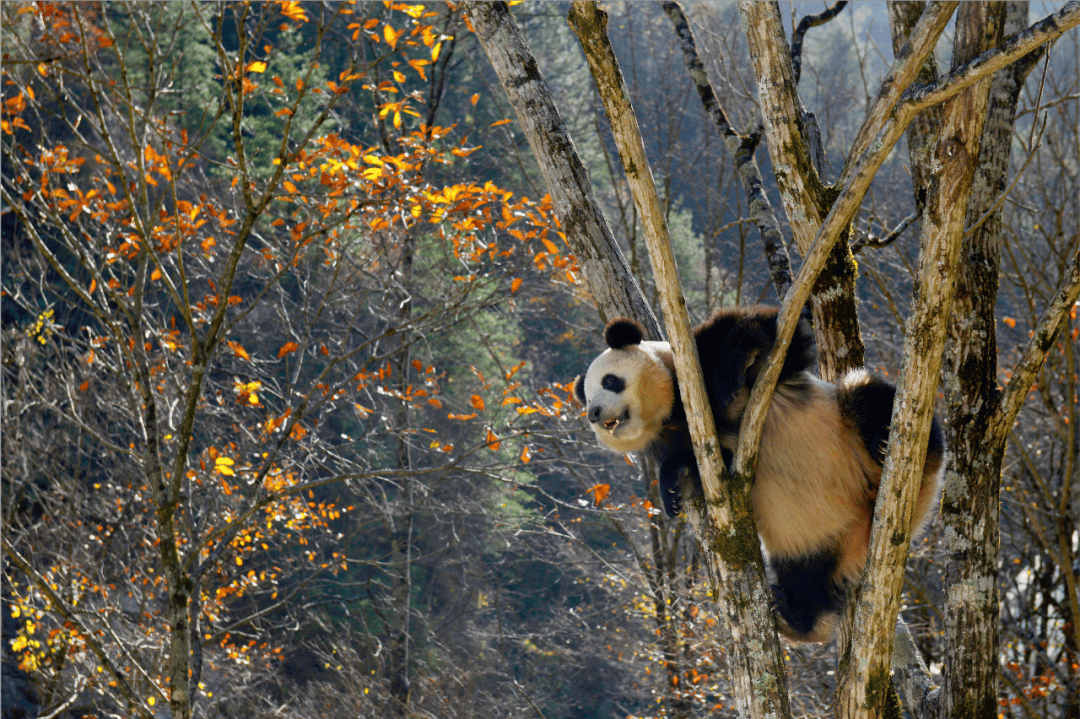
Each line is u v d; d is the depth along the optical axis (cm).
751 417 337
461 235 889
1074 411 870
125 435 1447
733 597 345
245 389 878
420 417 1786
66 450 1269
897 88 303
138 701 743
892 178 1895
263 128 2117
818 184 429
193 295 1594
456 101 2448
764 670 337
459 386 1898
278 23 2261
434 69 1536
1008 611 1312
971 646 438
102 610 985
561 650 1644
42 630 1256
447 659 1650
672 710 1230
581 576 1998
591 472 1677
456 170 1540
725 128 638
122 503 1236
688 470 406
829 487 395
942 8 293
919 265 313
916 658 482
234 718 1378
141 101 1666
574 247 454
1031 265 1152
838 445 393
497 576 2325
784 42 421
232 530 795
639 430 427
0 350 1035
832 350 448
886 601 322
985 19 385
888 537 320
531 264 1006
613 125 303
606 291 448
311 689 1555
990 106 482
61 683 1159
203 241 848
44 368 1324
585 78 2441
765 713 334
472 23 468
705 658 1128
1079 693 995
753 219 600
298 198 907
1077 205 1342
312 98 1792
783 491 399
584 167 453
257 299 807
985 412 453
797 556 411
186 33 1933
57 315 1529
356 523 2086
